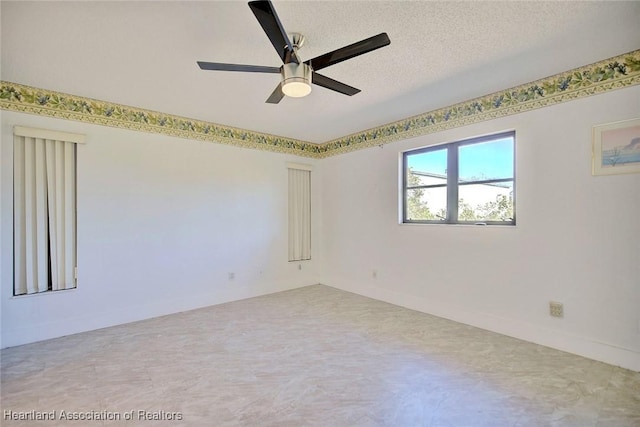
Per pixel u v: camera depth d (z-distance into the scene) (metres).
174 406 1.94
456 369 2.38
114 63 2.50
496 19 1.95
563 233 2.70
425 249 3.78
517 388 2.12
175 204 3.86
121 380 2.24
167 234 3.79
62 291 3.12
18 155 2.94
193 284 3.98
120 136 3.47
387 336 3.03
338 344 2.85
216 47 2.26
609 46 2.27
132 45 2.23
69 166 3.18
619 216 2.42
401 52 2.34
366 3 1.79
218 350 2.73
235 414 1.86
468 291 3.36
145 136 3.64
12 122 2.89
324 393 2.07
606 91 2.47
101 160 3.36
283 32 1.75
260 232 4.63
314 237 5.32
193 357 2.60
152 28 2.02
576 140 2.62
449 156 3.61
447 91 3.09
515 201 3.02
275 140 4.82
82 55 2.37
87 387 2.15
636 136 2.34
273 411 1.89
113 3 1.77
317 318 3.56
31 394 2.07
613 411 1.86
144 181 3.64
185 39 2.15
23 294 2.94
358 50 1.91
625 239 2.39
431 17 1.92
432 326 3.30
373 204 4.44
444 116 3.56
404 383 2.19
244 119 4.01
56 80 2.82
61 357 2.61
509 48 2.29
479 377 2.26
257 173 4.62
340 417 1.83
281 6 1.80
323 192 5.30
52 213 3.09
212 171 4.17
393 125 4.14
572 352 2.63
